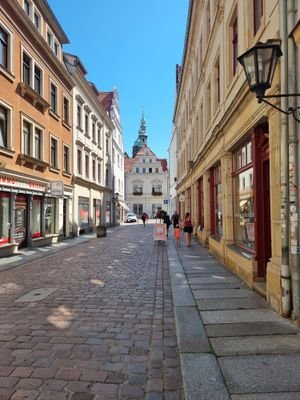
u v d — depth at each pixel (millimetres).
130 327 5426
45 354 4387
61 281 9016
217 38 12078
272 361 3965
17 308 6504
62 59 22594
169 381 3711
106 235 26094
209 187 15148
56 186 18922
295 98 5164
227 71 10344
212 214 14469
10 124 15086
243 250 9148
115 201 42750
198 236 19109
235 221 10453
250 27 8039
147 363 4145
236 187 10266
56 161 21359
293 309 5230
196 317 5613
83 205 27734
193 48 20094
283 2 5352
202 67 15672
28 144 17391
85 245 18859
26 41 16766
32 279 9359
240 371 3738
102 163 35312
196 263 11336
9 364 4105
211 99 13312
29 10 17484
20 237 16516
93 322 5664
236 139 8906
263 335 4742
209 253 13930
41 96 18859
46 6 18938
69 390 3514
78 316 5988
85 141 28266
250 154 8508
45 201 19516
